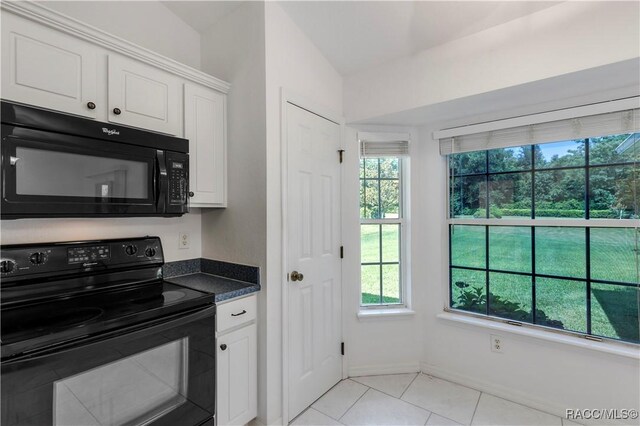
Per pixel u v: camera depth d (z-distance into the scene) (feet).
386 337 7.83
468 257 7.49
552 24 5.24
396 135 7.84
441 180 7.66
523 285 6.81
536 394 6.40
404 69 6.83
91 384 3.67
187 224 6.70
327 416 6.18
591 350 5.83
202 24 6.70
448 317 7.41
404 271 8.09
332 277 7.26
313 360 6.66
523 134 6.55
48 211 3.94
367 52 6.90
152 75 5.14
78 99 4.33
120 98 4.75
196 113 5.76
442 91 6.34
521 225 6.79
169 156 5.15
